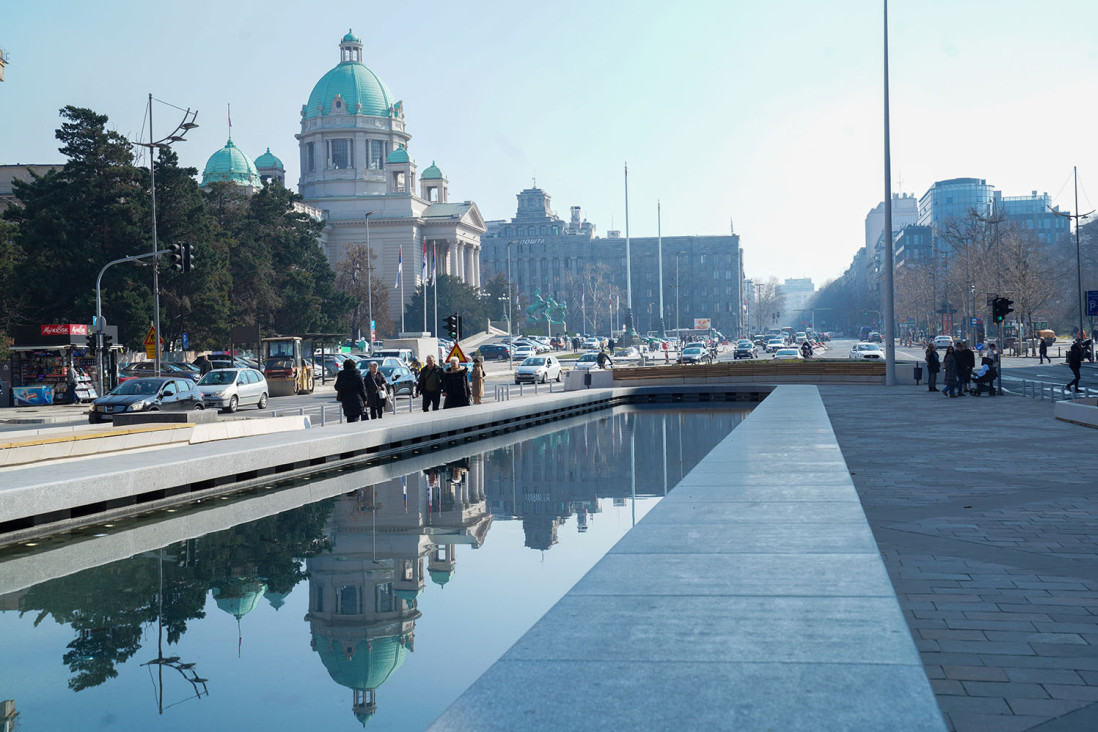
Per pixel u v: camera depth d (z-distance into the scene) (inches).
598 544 557.9
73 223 2640.3
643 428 1328.7
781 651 226.8
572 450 1064.8
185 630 398.0
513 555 529.7
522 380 2493.8
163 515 673.6
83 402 2042.3
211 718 298.4
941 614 311.9
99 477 647.8
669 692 202.2
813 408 1152.2
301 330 3671.3
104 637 390.0
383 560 522.0
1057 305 5910.4
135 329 2593.5
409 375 2208.4
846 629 243.0
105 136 2682.1
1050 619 304.2
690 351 3617.1
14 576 497.4
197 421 1158.3
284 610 424.8
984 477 611.2
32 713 306.0
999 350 1659.7
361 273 4936.0
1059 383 1957.4
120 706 311.1
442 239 6643.7
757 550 338.3
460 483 818.2
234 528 623.8
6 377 2283.5
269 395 2244.1
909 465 674.2
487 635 380.8
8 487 590.9
